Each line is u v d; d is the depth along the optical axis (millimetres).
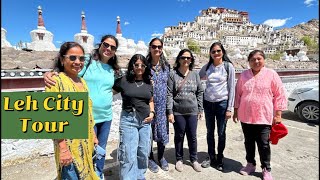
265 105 3416
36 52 5605
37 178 3680
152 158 3947
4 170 3869
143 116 3199
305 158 4488
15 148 4117
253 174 3826
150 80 3254
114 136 5406
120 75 3283
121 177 3209
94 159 2723
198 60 8555
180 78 3654
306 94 7047
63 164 2252
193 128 3803
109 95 3096
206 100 3908
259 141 3562
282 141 5371
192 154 3959
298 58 18000
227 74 3727
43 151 4426
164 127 3686
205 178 3701
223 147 3926
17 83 3820
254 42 131500
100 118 3062
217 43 3748
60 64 2430
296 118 7543
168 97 3660
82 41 6895
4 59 4629
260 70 3490
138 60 3047
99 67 3020
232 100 3709
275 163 4254
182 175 3781
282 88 3465
